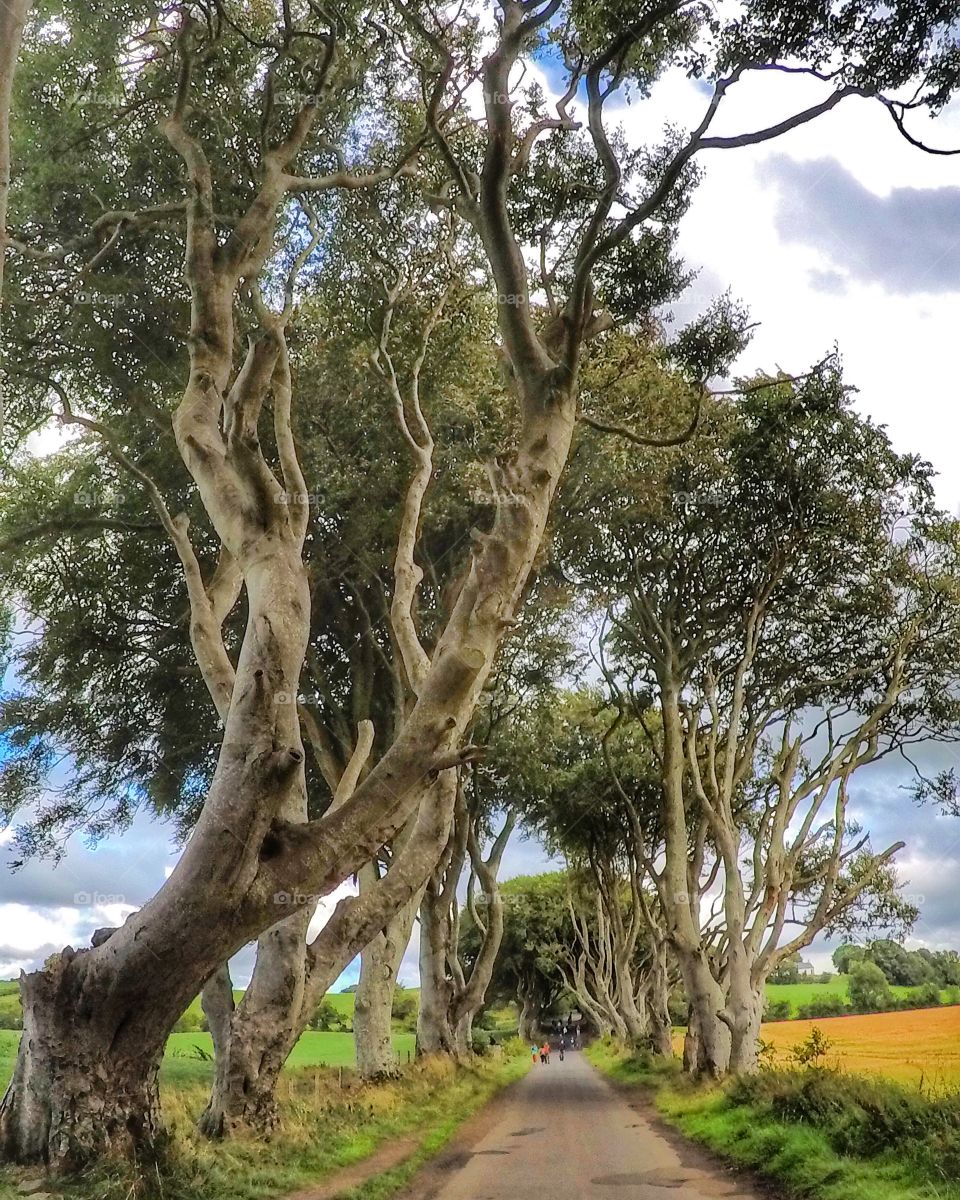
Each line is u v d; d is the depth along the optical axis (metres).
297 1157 12.69
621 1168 13.84
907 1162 11.02
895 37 12.45
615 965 48.66
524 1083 35.78
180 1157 10.38
